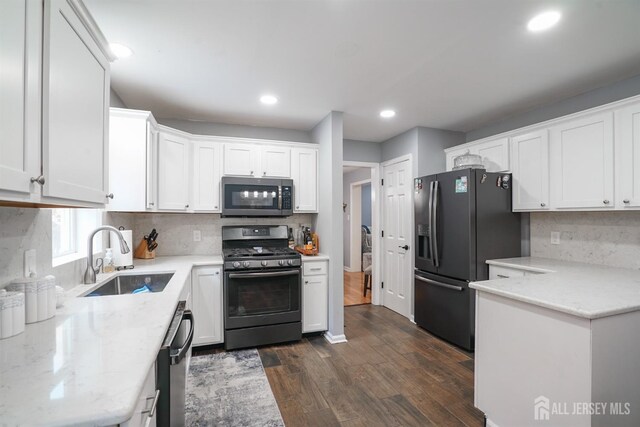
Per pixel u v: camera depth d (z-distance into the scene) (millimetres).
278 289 2945
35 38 864
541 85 2496
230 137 3162
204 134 3381
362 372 2436
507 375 1645
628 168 2094
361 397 2102
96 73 1262
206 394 2131
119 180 2293
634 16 1622
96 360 899
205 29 1744
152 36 1808
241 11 1586
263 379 2328
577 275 2070
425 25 1713
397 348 2891
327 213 3191
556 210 2551
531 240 3027
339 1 1516
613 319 1355
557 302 1427
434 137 3713
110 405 691
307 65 2168
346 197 7102
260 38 1836
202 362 2602
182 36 1810
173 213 3242
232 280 2811
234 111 3082
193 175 3041
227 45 1911
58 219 1878
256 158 3229
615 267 2410
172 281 1979
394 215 4066
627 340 1396
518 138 2852
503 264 2635
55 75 957
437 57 2062
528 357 1541
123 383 780
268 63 2137
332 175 3094
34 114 860
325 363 2588
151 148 2479
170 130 2770
